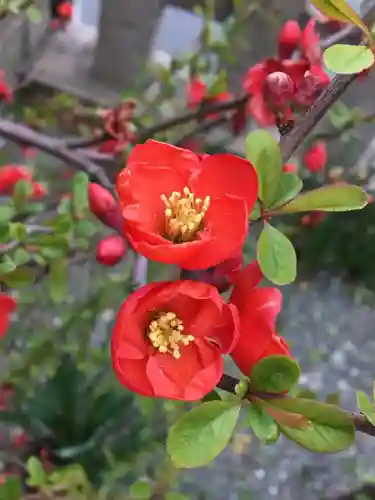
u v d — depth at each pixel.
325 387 0.84
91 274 0.63
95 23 0.84
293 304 0.92
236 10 0.55
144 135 0.43
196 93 0.54
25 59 0.71
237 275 0.19
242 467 0.73
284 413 0.17
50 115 0.59
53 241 0.29
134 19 0.81
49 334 0.54
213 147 0.55
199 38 0.57
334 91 0.20
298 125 0.21
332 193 0.18
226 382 0.19
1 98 0.56
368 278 0.94
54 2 0.72
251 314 0.18
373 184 0.84
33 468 0.41
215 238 0.17
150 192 0.18
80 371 0.59
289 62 0.27
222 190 0.18
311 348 0.87
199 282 0.17
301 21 0.50
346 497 0.71
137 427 0.58
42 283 0.57
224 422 0.17
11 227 0.29
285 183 0.19
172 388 0.17
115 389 0.59
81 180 0.24
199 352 0.18
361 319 0.92
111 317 0.68
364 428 0.18
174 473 0.51
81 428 0.58
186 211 0.18
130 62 0.81
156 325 0.18
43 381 0.64
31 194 0.36
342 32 0.26
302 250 0.94
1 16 0.48
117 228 0.22
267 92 0.23
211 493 0.70
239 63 0.62
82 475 0.43
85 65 0.82
